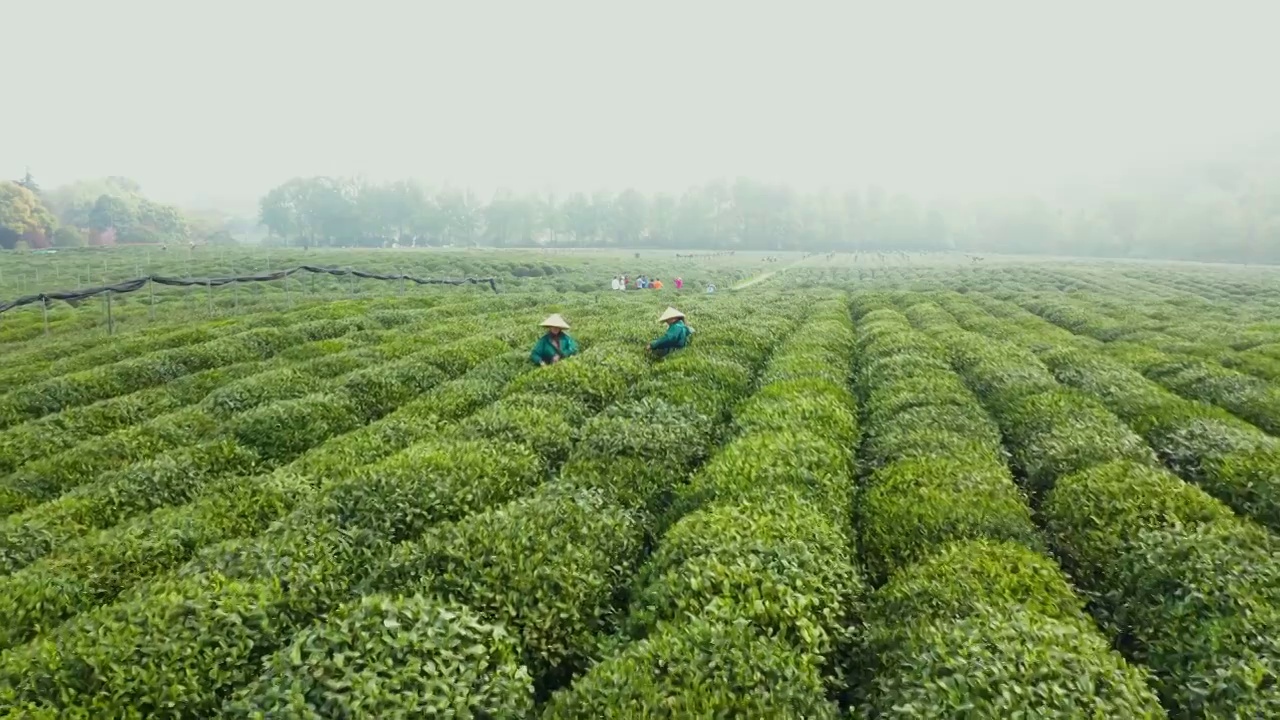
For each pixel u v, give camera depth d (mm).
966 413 18219
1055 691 7363
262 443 17531
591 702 7766
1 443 17703
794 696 7945
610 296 58844
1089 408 17875
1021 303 53719
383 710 7223
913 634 8867
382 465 13625
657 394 19984
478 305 45750
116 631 8398
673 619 9281
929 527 11914
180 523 12203
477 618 8930
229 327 36219
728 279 94875
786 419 17031
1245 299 65312
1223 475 13758
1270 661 7918
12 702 7414
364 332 34000
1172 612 9359
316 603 9898
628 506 13383
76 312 48656
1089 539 11641
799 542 10609
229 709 7340
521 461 14711
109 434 17812
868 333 33188
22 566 11398
